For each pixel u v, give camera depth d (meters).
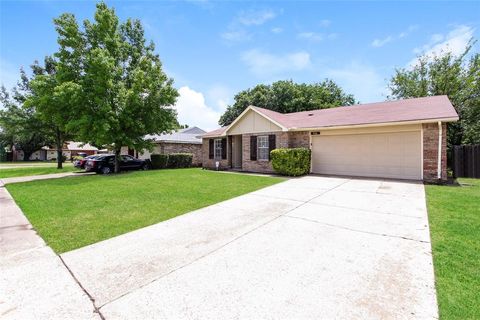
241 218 5.58
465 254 3.57
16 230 5.04
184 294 2.73
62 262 3.58
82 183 11.44
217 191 8.84
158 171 16.80
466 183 10.02
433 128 10.35
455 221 5.04
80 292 2.81
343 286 2.83
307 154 13.26
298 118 16.16
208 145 19.17
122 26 17.39
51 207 6.93
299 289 2.79
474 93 16.64
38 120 20.61
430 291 2.70
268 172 14.77
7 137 42.66
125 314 2.41
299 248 3.90
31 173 19.06
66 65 14.86
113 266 3.43
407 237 4.26
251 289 2.80
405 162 11.07
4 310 2.50
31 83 14.70
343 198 7.35
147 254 3.80
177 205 6.88
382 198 7.26
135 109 16.05
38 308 2.53
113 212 6.28
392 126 11.33
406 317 2.30
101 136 14.52
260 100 32.91
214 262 3.48
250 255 3.68
